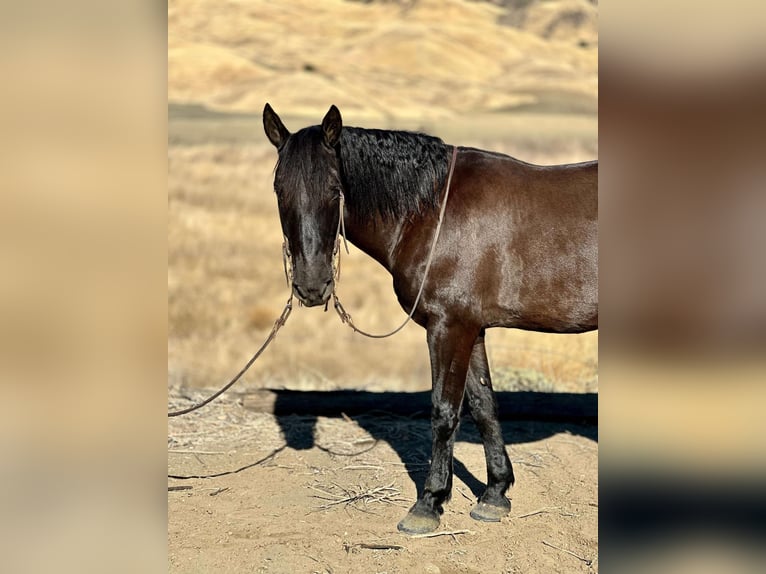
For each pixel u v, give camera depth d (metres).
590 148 32.34
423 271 3.91
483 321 3.94
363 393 5.77
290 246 3.64
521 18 171.00
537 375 6.48
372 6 166.88
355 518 4.16
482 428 4.22
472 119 88.69
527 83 126.31
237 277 11.16
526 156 28.14
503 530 4.03
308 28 151.25
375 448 5.12
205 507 4.27
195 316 9.15
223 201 17.73
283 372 7.19
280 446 5.14
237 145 35.53
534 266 3.83
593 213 3.82
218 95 101.38
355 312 9.49
